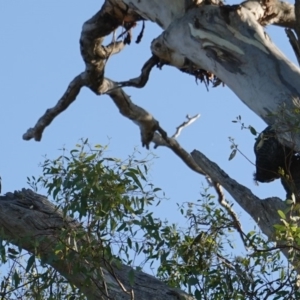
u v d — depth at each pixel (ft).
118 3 80.64
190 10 66.69
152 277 42.60
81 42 86.58
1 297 39.91
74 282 40.83
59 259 39.96
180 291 41.86
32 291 40.45
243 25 63.31
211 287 42.93
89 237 39.58
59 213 44.16
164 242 41.68
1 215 43.78
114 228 38.99
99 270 39.45
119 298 40.81
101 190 39.14
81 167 39.70
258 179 58.03
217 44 62.95
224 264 44.78
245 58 61.31
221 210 49.67
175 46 67.56
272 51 61.21
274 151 56.13
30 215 43.68
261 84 59.26
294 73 59.21
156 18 70.69
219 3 67.56
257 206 51.57
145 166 40.32
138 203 39.27
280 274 41.50
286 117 48.57
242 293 42.19
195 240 47.01
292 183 51.37
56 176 40.32
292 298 40.68
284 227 41.06
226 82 62.49
